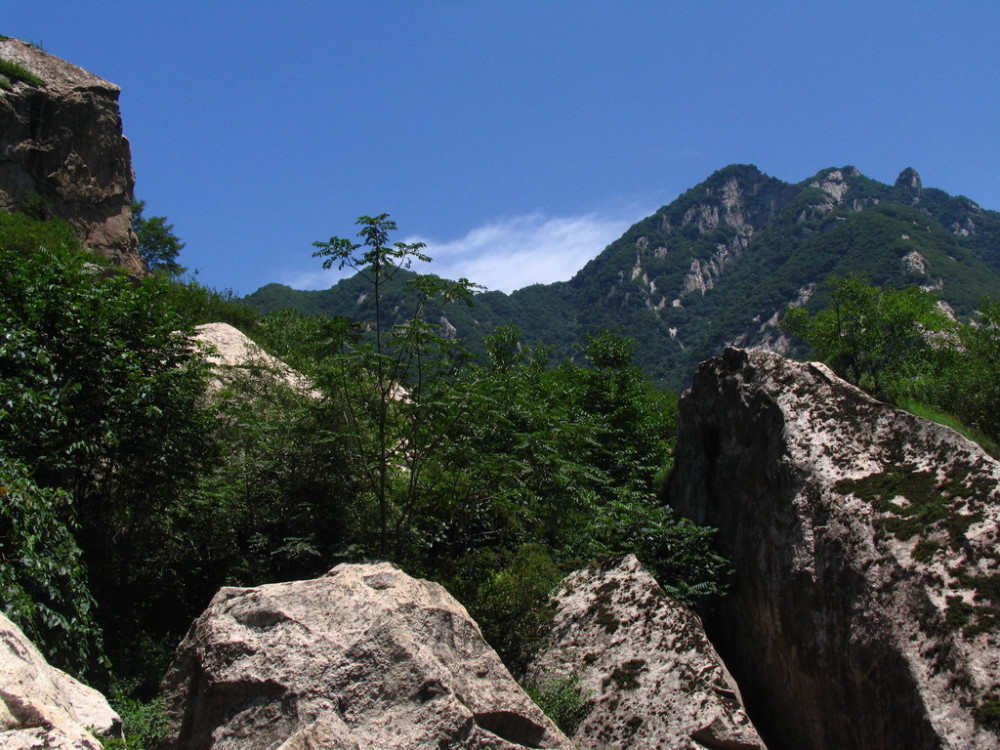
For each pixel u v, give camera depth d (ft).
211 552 29.84
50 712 13.14
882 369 55.26
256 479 31.40
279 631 20.22
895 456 27.63
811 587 26.18
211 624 20.71
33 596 22.03
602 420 44.09
